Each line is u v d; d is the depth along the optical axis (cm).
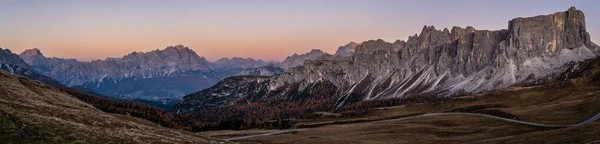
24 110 7638
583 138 7875
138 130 8738
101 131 7250
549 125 15475
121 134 7475
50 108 8875
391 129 18400
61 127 6725
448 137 14600
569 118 16612
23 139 5791
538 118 17725
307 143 15412
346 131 19050
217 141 10694
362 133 17725
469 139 13625
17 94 10094
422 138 14625
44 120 6869
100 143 6406
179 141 8425
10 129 6009
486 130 15650
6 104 7744
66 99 13612
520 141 9725
